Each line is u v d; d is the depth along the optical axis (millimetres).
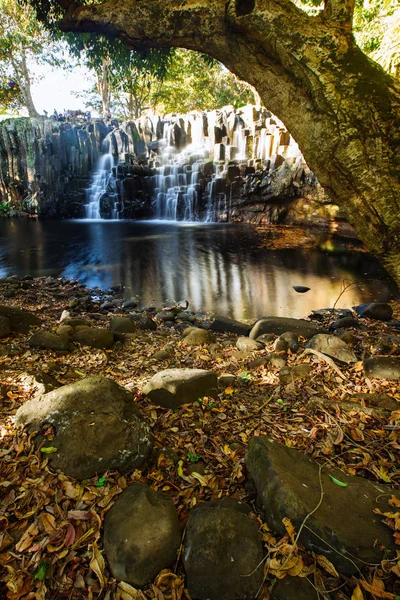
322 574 1647
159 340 5121
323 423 2812
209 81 29719
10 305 7309
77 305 7281
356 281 9391
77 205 23000
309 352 4180
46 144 22656
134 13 3131
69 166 23766
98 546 1790
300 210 17938
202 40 3057
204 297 8250
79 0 4207
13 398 2902
